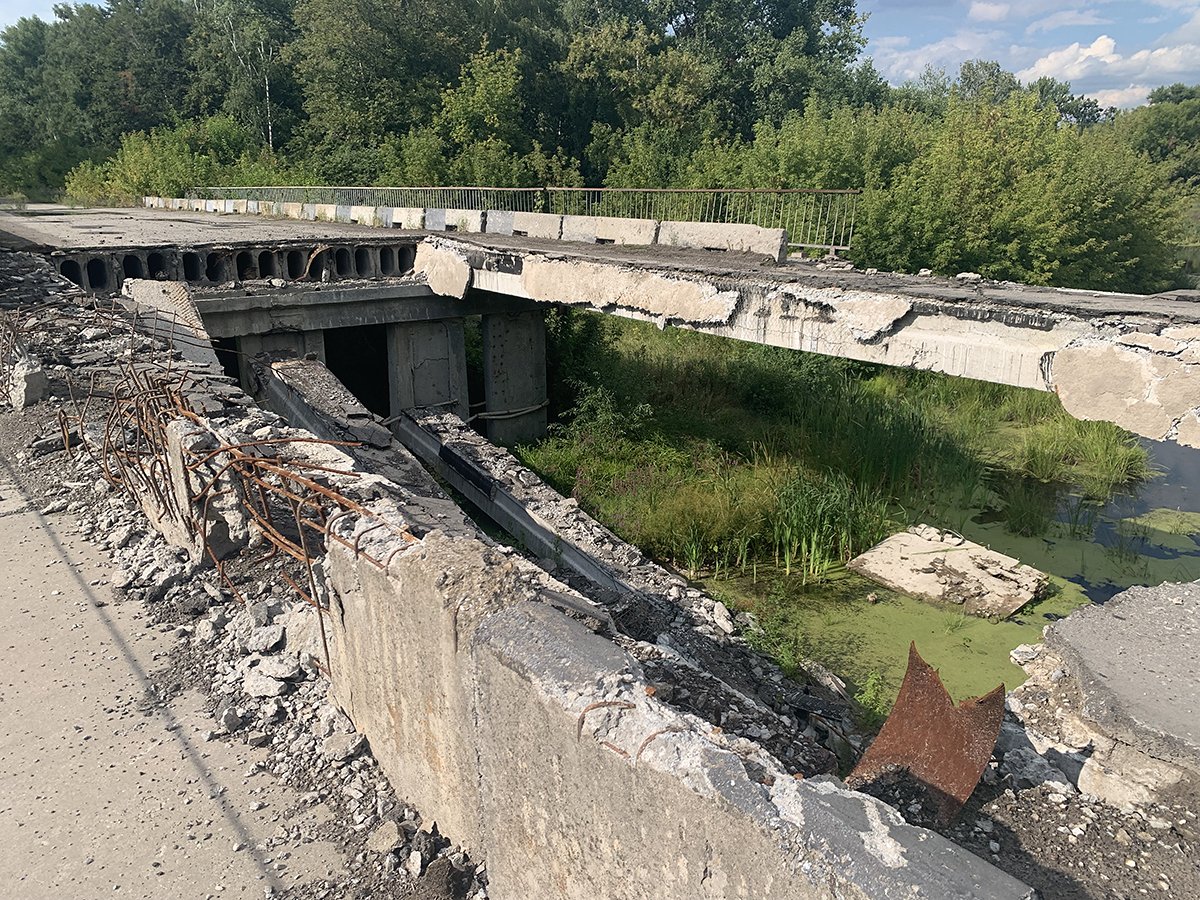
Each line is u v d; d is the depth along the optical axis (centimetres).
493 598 337
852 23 4331
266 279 1421
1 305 1052
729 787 235
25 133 4794
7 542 634
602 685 285
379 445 952
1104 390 673
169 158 3328
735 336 973
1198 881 328
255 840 386
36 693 475
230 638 517
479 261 1366
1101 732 375
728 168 2377
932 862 210
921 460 1354
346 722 455
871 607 973
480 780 343
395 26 3312
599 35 3597
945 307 772
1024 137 2086
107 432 698
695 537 1106
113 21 4666
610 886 284
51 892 355
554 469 1356
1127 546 1125
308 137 3559
